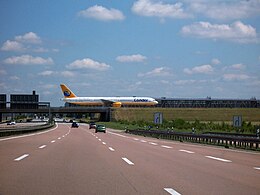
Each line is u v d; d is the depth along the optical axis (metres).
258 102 168.12
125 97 152.00
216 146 32.75
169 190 10.47
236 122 41.75
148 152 23.44
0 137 39.53
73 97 151.00
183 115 143.12
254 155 22.77
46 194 9.74
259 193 10.24
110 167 15.32
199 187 11.01
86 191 10.20
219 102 165.75
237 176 13.32
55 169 14.41
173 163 17.17
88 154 21.19
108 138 43.66
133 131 66.88
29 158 18.23
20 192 9.95
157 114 59.72
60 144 29.81
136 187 10.88
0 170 13.93
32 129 59.91
